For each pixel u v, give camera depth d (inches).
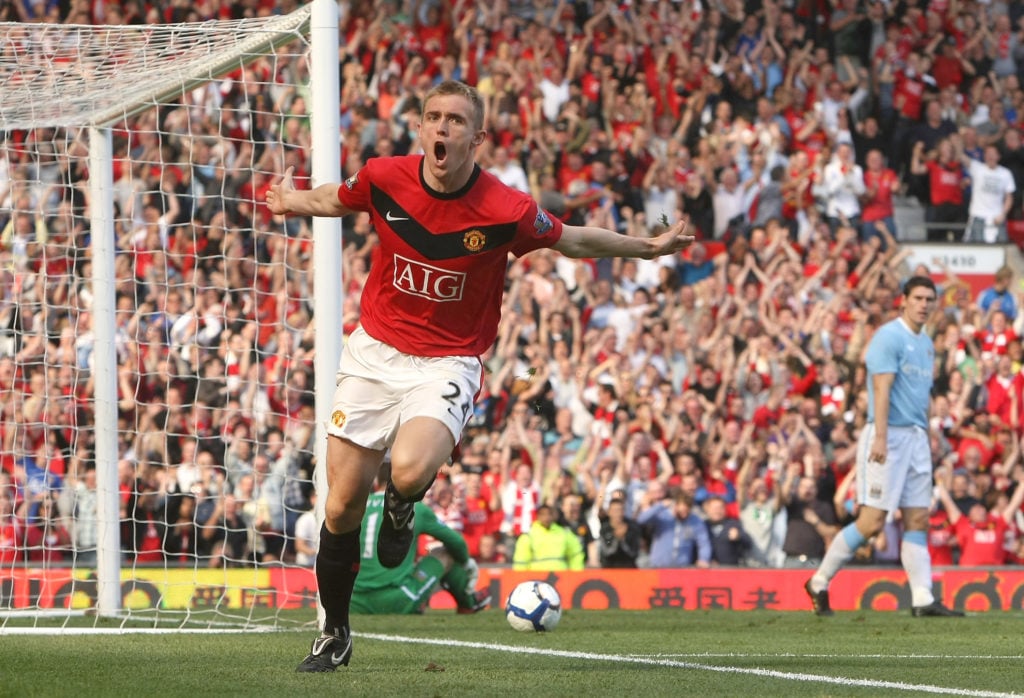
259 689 571.5
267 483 1729.8
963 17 2571.4
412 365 610.9
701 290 2094.0
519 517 1759.4
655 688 586.2
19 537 1673.2
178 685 589.6
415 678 625.0
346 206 609.6
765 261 2177.7
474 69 2329.0
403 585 1232.8
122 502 1731.1
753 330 2042.3
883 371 1194.6
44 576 1378.0
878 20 2524.6
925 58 2511.1
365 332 620.4
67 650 805.9
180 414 1806.1
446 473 1795.0
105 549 1164.5
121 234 2039.9
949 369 2044.8
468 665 704.4
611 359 1957.4
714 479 1808.6
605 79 2354.8
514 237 598.2
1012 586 1494.8
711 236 2268.7
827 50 2509.8
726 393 1969.7
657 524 1717.5
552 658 759.7
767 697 550.9
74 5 2278.5
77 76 1111.6
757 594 1493.6
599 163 2240.4
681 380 2004.2
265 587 1459.2
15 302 1406.3
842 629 1064.2
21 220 1963.6
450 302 608.1
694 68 2406.5
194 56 1103.6
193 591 1331.2
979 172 2402.8
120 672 655.1
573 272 2112.5
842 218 2290.8
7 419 1740.9
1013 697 566.3
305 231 2094.0
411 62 2294.5
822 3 2536.9
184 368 1846.7
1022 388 2048.5
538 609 991.0
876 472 1211.2
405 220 596.1
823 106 2425.0
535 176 2223.2
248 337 1907.0
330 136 1022.4
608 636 962.7
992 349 2143.2
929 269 2292.1
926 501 1240.8
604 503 1755.7
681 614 1321.4
